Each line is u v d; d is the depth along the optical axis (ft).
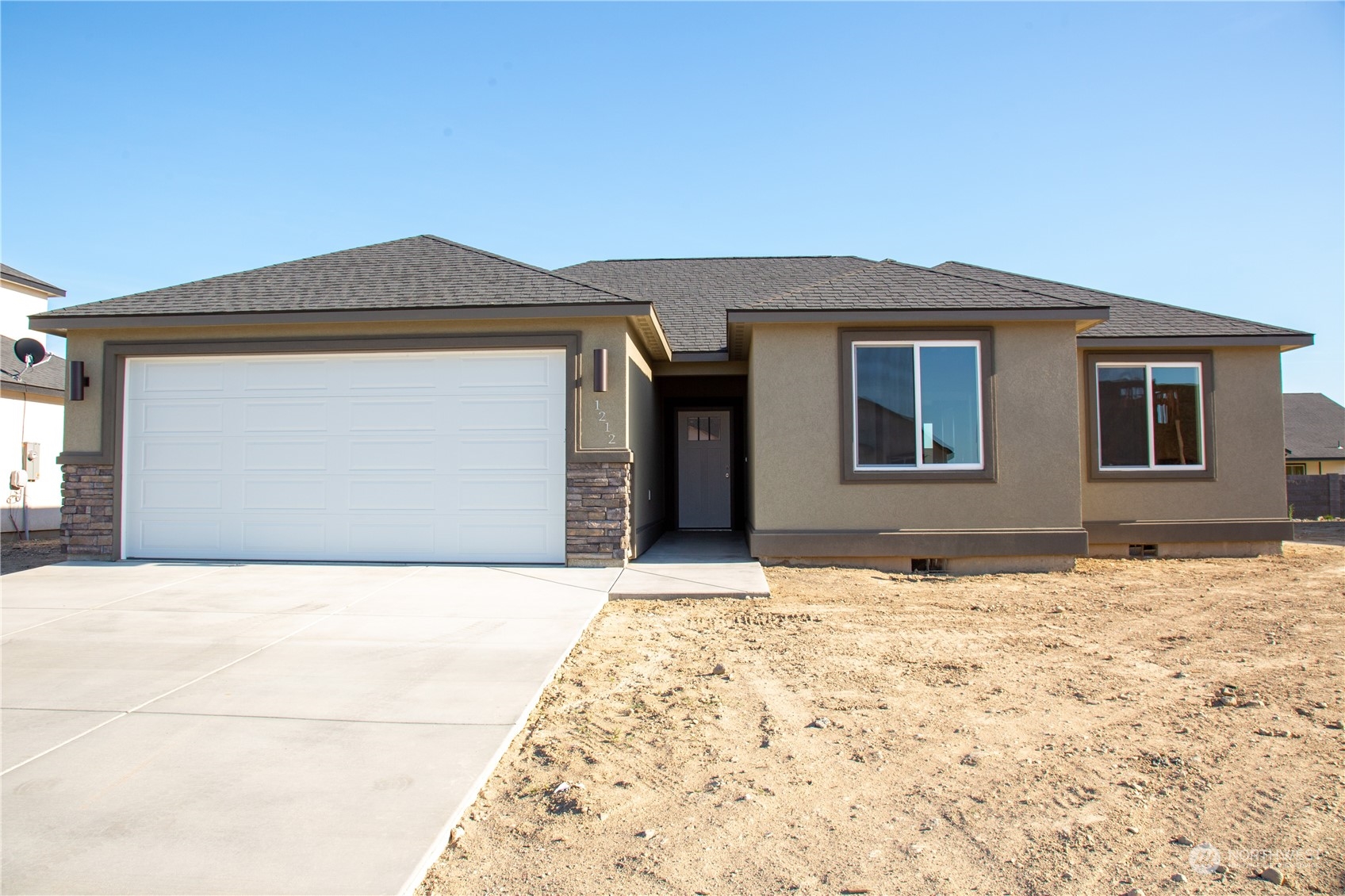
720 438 46.42
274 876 8.78
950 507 31.17
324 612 21.99
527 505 30.35
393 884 8.64
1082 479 36.73
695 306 46.78
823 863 9.53
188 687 15.48
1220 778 11.91
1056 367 31.30
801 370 31.50
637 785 11.72
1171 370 37.24
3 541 46.37
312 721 13.67
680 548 36.70
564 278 31.94
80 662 17.11
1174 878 9.16
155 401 31.50
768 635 20.68
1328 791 11.42
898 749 13.10
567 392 29.94
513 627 20.42
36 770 11.61
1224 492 36.94
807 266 55.72
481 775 11.57
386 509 30.68
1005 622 22.49
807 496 31.35
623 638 20.30
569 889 8.93
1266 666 17.97
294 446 31.01
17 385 47.73
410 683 15.79
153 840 9.59
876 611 23.68
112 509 31.07
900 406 31.40
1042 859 9.62
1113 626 21.97
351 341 30.42
